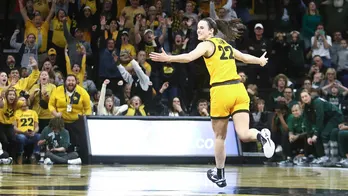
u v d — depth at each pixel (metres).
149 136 15.97
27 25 19.50
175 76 18.70
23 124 15.80
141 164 15.62
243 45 20.38
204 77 19.31
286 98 17.91
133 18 20.05
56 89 16.20
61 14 19.53
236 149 16.55
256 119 17.56
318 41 20.94
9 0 21.81
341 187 8.12
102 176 10.20
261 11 23.55
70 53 18.09
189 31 19.62
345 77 20.50
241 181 9.34
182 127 16.22
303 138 17.31
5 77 16.25
